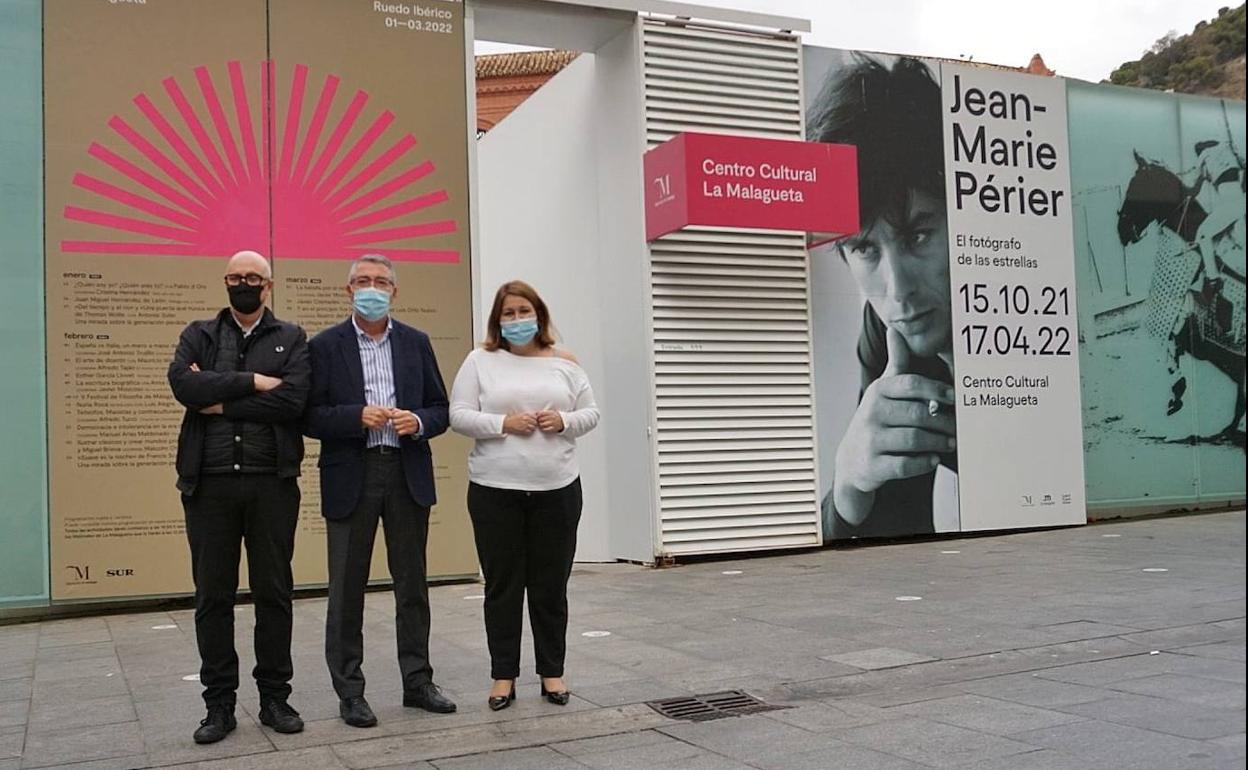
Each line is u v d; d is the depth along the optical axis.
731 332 10.73
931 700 5.05
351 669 4.87
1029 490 12.17
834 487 11.12
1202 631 6.40
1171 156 13.47
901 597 7.94
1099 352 12.88
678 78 10.70
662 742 4.52
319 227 9.16
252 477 4.68
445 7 9.70
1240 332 13.88
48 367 8.33
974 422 11.89
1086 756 4.04
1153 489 13.16
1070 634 6.38
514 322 5.16
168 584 8.50
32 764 4.30
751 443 10.73
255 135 9.00
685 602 8.05
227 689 4.69
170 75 8.79
